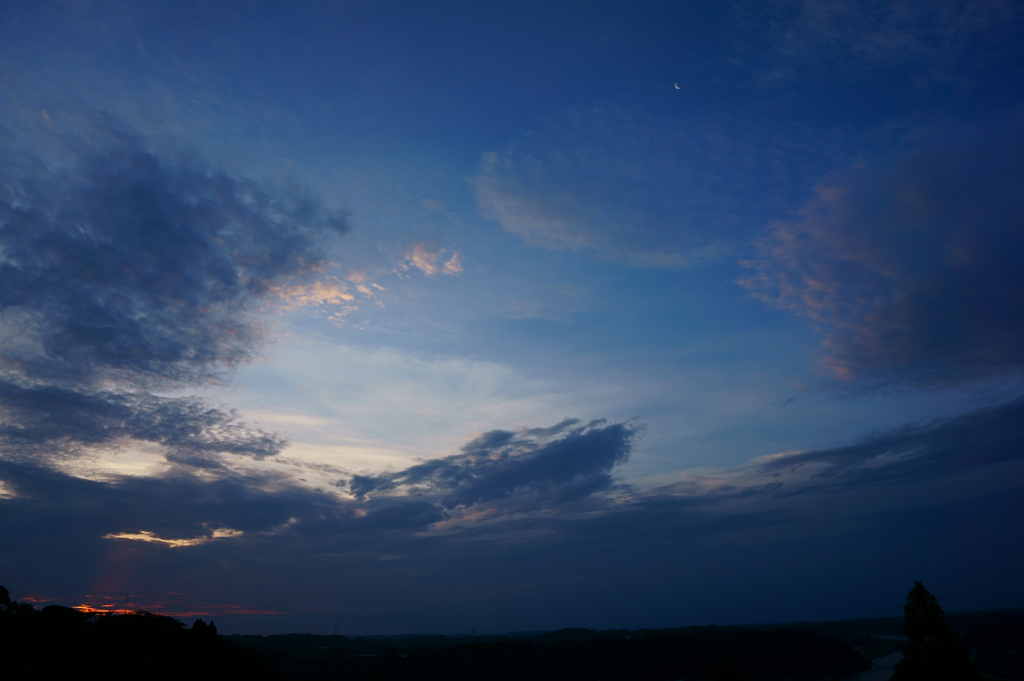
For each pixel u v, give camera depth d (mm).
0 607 66938
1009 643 162875
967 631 186500
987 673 127625
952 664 44125
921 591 47344
